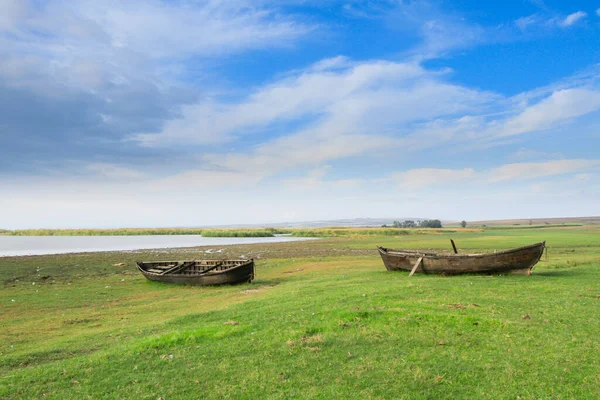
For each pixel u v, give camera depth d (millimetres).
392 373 9273
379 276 25984
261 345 11352
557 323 12586
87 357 11227
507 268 23906
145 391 8766
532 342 10930
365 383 8820
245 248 65562
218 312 16562
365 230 115438
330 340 11516
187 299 22781
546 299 16234
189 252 58438
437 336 11656
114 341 13117
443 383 8758
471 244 59562
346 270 32156
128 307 20922
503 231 108812
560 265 28828
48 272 37000
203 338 12164
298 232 114125
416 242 69000
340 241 79625
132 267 40719
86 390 8898
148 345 11586
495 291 18234
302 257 48219
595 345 10531
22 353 12047
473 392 8312
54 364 10758
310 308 15898
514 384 8562
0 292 26328
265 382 9016
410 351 10609
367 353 10555
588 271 24875
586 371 9008
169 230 155000
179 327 14414
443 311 14164
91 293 25750
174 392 8672
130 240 101188
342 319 13586
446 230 118812
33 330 16016
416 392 8359
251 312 15984
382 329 12383
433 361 9898
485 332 11875
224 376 9406
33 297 24344
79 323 17172
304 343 11344
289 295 19797
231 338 12156
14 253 57688
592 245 49406
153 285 28781
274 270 36062
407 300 16391
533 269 27062
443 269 25328
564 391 8188
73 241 95688
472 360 9891
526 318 13242
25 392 8875
